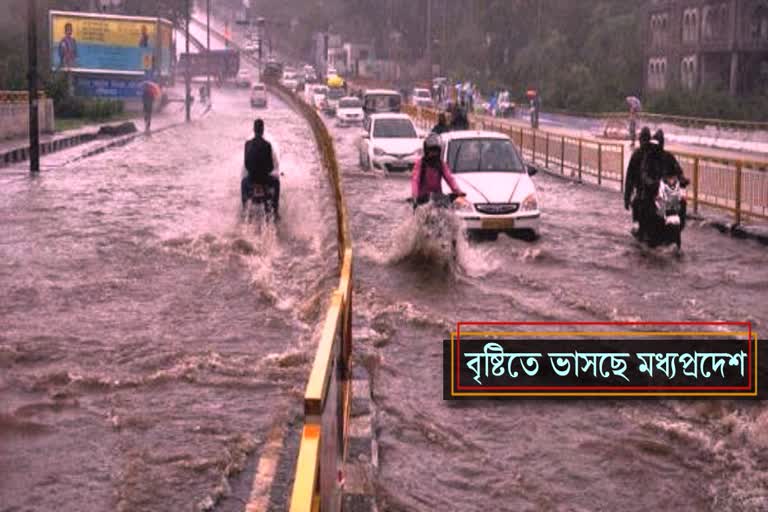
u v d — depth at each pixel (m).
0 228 15.27
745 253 14.11
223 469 5.89
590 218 17.86
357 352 8.32
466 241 13.88
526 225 14.84
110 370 7.91
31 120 23.64
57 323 9.46
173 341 8.81
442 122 23.45
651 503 5.59
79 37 56.09
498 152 15.91
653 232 14.41
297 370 7.88
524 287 11.50
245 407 7.02
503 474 5.97
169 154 30.77
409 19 129.12
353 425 6.39
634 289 11.42
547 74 83.19
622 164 22.41
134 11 78.62
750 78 54.91
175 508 5.37
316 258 12.98
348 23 145.62
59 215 16.72
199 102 73.56
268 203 15.52
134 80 57.53
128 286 11.19
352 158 31.66
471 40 105.31
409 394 7.40
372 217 17.59
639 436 6.56
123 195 19.67
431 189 12.86
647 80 67.62
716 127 42.47
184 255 13.11
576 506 5.55
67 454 6.12
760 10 53.97
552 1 97.25
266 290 10.84
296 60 169.88
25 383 7.53
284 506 5.37
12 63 21.31
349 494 5.33
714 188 17.48
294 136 41.59
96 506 5.41
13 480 5.70
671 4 62.66
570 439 6.52
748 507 5.52
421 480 5.86
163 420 6.73
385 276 11.85
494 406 7.16
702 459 6.20
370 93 43.97
